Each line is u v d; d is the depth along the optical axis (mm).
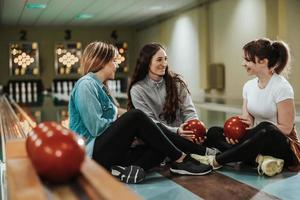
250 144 2496
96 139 2447
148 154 2555
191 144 2680
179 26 11141
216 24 9461
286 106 2598
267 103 2664
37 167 1167
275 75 2678
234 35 8789
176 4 9930
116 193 1018
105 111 2561
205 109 7324
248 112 2842
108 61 2551
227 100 8719
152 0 9242
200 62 10164
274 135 2486
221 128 2887
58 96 11984
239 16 8562
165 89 2936
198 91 10406
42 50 13188
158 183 2414
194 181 2436
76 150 1168
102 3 9383
